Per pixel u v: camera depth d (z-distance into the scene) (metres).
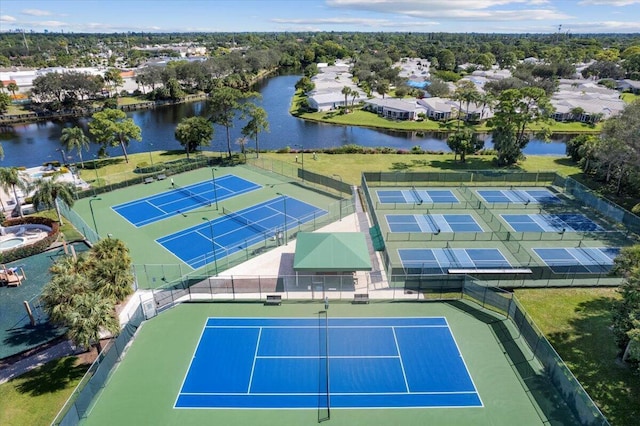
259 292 36.47
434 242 45.19
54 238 44.88
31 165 79.94
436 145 92.81
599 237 46.19
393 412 25.38
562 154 86.75
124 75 184.75
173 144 94.31
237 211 53.38
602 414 23.56
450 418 24.89
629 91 156.88
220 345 30.75
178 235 47.16
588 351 29.23
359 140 97.25
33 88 126.50
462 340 30.98
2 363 28.41
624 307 28.00
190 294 36.22
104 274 29.98
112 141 73.88
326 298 34.00
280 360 29.38
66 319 26.22
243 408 25.72
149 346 30.58
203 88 159.25
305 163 72.69
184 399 26.30
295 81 190.75
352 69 189.75
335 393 26.73
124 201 56.84
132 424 24.58
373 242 44.81
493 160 74.00
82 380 25.42
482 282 36.69
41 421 24.11
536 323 32.09
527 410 25.27
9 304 34.69
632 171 52.75
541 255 42.53
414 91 140.62
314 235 41.72
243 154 75.44
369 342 30.95
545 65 167.75
